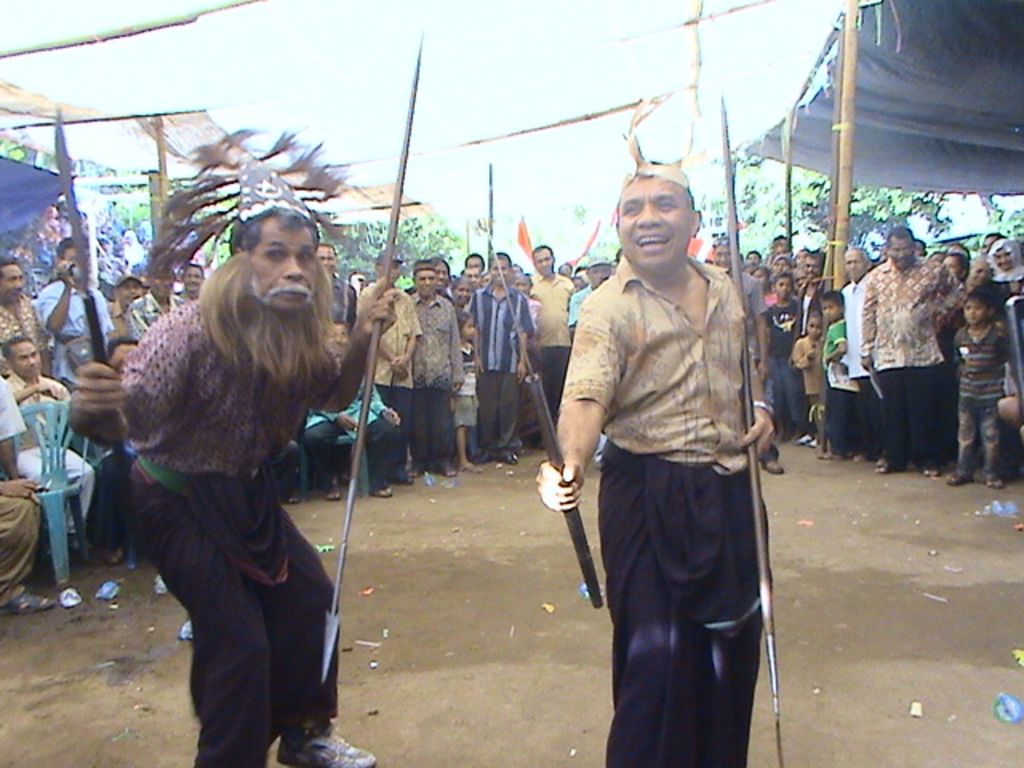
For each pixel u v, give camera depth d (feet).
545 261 32.24
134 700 12.50
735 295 8.36
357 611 15.58
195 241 9.29
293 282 8.23
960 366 24.25
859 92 36.22
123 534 18.66
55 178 25.22
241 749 8.49
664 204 7.95
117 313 23.03
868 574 16.94
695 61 31.65
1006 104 35.73
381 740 11.10
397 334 26.27
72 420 8.29
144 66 23.07
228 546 8.54
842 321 28.30
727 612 7.78
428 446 27.71
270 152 9.41
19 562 16.12
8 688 12.96
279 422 8.82
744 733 8.21
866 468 27.20
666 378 7.97
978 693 12.05
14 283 20.71
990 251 26.45
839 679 12.52
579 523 8.87
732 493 8.14
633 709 7.80
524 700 12.09
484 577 17.30
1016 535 19.33
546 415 8.44
